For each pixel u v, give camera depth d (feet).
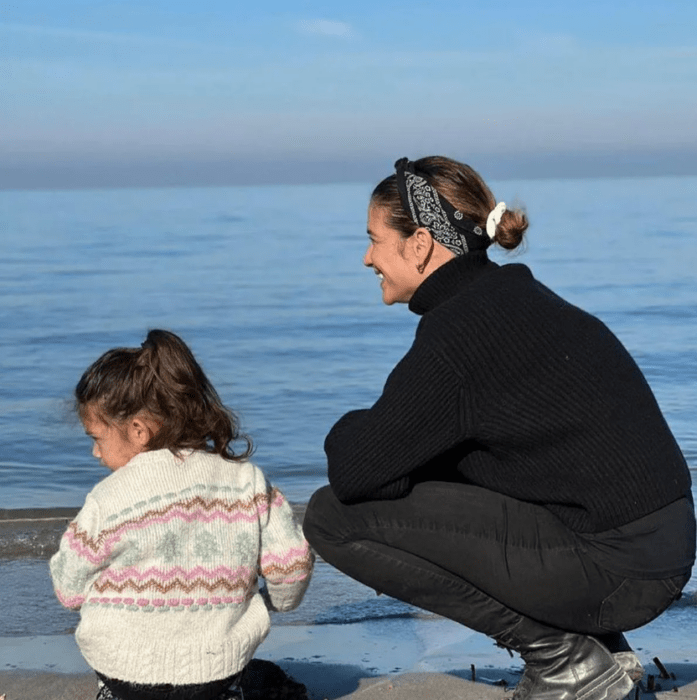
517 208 9.06
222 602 8.85
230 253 111.14
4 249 118.93
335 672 11.17
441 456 8.92
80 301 66.23
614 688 8.81
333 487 8.80
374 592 14.07
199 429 9.08
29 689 10.62
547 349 8.28
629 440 8.20
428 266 9.20
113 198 469.16
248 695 9.89
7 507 21.53
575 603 8.61
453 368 8.27
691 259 92.07
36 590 13.99
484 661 11.53
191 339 49.93
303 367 41.32
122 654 8.60
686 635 12.46
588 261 91.50
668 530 8.27
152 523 8.66
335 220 200.95
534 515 8.68
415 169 9.19
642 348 43.27
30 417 31.12
